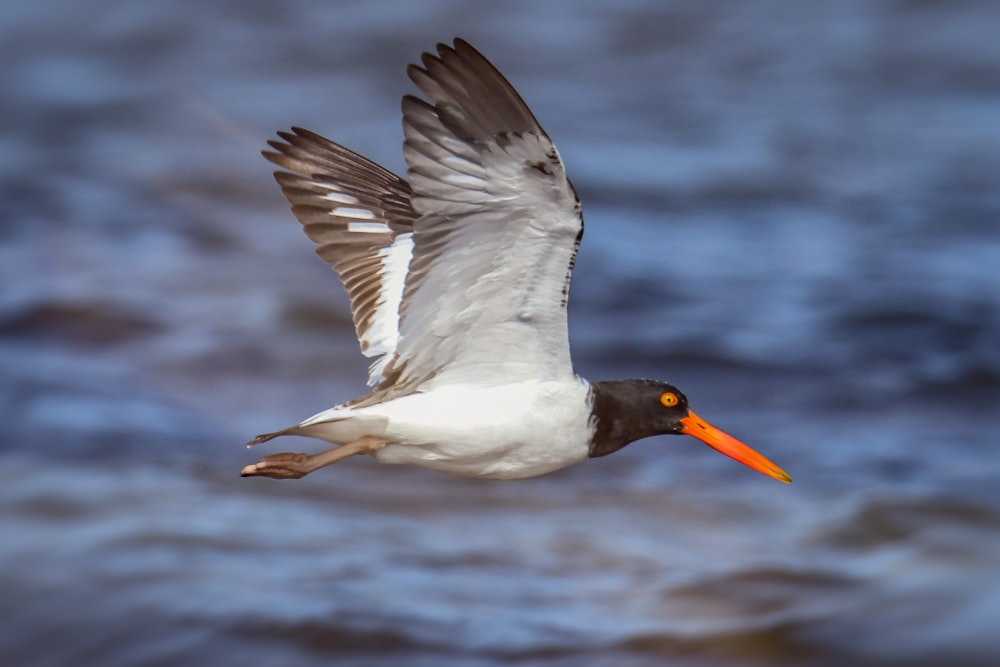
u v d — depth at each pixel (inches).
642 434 362.9
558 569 525.7
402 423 328.2
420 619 490.0
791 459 619.5
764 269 845.2
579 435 340.8
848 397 686.5
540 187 297.1
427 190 297.3
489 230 307.3
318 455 331.3
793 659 473.7
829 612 497.0
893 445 633.0
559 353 331.3
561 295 317.4
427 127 292.7
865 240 888.9
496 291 318.7
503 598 505.0
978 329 759.7
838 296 805.2
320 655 475.5
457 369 332.5
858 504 572.1
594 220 916.0
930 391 692.1
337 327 748.0
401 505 570.6
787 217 929.5
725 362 724.7
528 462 339.6
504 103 285.1
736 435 645.9
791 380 705.6
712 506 576.1
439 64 285.0
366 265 379.9
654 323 771.4
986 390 690.8
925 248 876.0
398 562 527.8
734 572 523.2
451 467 338.6
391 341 368.8
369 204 384.8
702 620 493.0
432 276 313.7
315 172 384.8
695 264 850.1
